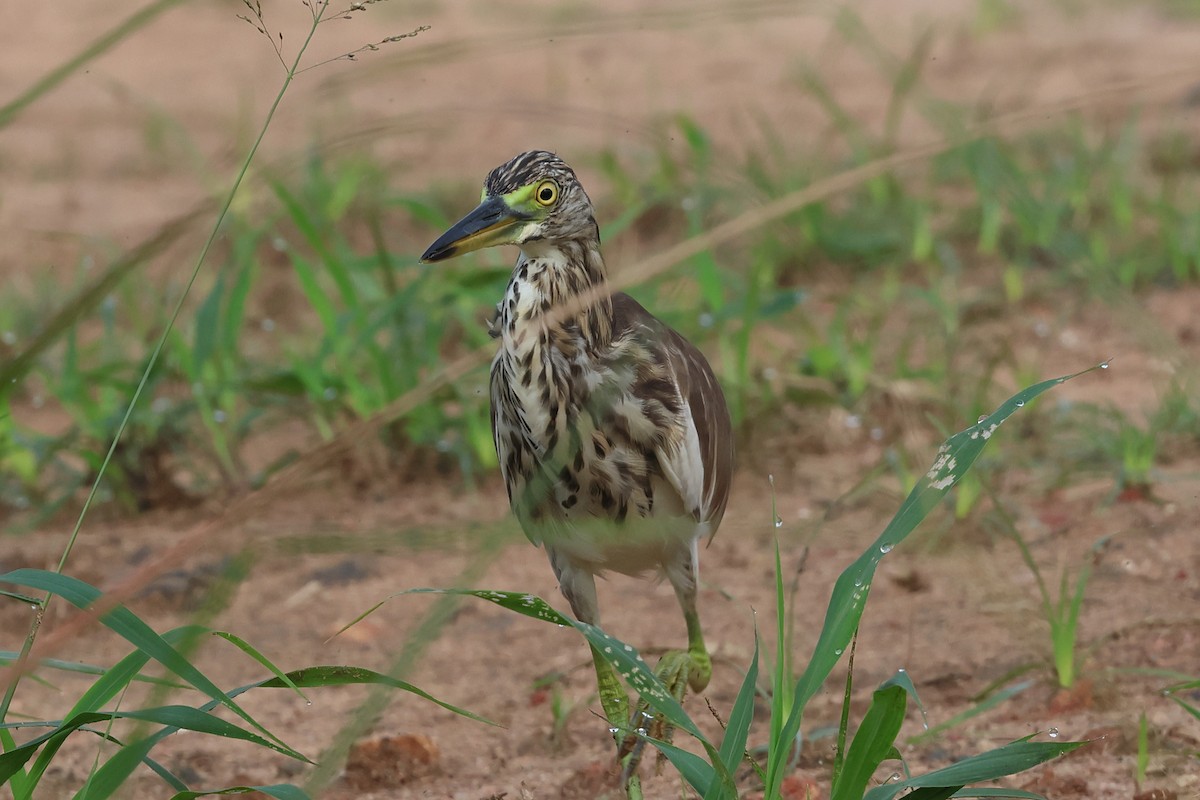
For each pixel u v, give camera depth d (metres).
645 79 25.97
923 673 8.70
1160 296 15.55
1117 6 29.27
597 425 7.51
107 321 13.95
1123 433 11.43
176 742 8.36
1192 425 12.11
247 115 22.09
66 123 24.52
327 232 17.62
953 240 17.36
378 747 7.78
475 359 4.25
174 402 12.67
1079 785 6.93
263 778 7.79
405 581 10.76
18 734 7.98
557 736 8.11
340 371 13.09
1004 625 9.16
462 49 5.45
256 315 16.28
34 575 5.33
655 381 7.57
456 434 12.85
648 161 19.19
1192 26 27.45
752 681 5.67
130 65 27.92
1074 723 7.79
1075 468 11.69
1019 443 12.24
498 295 12.59
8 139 23.61
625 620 10.05
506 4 31.52
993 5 29.08
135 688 9.05
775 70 26.16
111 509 12.32
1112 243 16.55
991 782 7.12
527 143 22.17
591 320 7.58
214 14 31.16
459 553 11.12
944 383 13.06
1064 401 12.27
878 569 10.34
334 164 19.12
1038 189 18.17
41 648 4.06
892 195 17.66
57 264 18.12
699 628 8.05
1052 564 10.14
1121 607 9.37
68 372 12.72
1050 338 14.56
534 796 7.43
